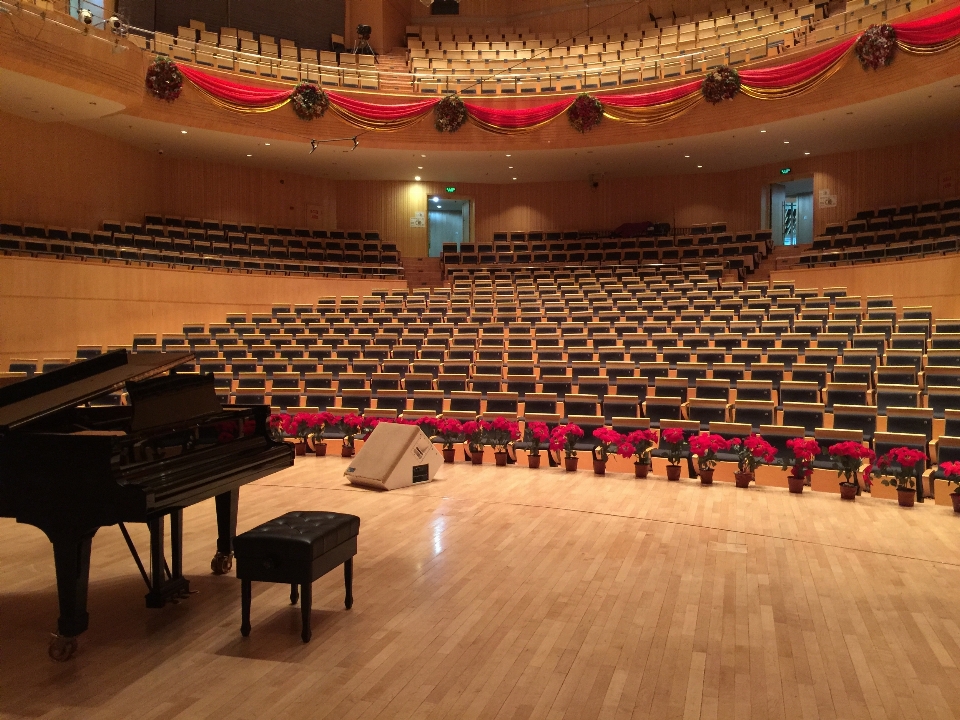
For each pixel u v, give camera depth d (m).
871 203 12.48
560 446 5.85
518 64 14.16
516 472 5.81
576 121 11.69
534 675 2.40
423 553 3.72
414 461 5.36
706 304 10.02
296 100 11.48
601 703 2.22
